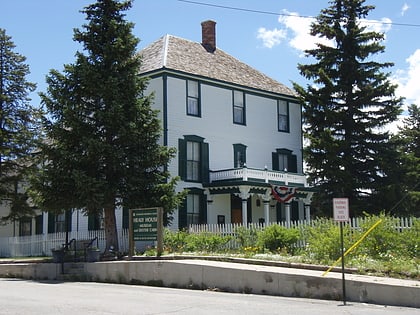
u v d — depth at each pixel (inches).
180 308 491.2
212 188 1289.4
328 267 623.5
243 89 1425.9
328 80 1338.6
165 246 878.4
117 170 897.5
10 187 1381.6
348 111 1363.2
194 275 685.9
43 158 931.3
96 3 944.9
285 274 593.0
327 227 778.8
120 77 917.8
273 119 1503.4
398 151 1346.0
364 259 647.1
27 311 470.9
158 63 1279.5
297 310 475.5
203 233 921.5
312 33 1400.1
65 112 884.0
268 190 1291.8
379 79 1349.7
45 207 901.8
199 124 1310.3
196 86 1317.7
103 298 576.1
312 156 1336.1
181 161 1255.5
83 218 1341.0
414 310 479.8
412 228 713.0
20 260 960.9
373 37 1366.9
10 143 1353.3
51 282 810.2
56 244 1202.6
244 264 689.6
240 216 1376.7
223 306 504.4
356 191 1347.2
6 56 1400.1
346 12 1385.3
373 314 451.8
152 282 735.1
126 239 1066.7
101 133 915.4
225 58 1515.7
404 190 1315.2
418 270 585.9
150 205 911.7
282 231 821.2
